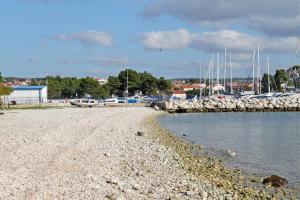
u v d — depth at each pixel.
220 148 40.34
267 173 27.58
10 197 15.73
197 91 199.62
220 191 20.59
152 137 45.56
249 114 103.31
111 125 54.78
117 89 172.00
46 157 25.38
